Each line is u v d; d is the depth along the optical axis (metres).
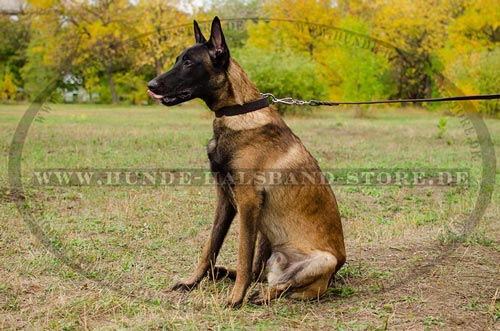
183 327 3.45
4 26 23.70
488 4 19.52
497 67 18.19
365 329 3.43
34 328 3.37
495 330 3.46
